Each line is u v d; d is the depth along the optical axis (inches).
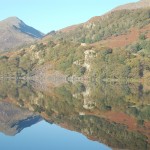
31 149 2348.7
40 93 6855.3
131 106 4559.5
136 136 2753.4
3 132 2962.6
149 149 2368.4
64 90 7706.7
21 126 3250.5
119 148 2394.2
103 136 2760.8
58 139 2667.3
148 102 5022.1
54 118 3715.6
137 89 7765.8
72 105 4793.3
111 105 4712.1
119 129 3038.9
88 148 2397.9
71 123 3378.4
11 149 2346.2
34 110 4375.0
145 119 3540.8
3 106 4795.8
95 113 4005.9
